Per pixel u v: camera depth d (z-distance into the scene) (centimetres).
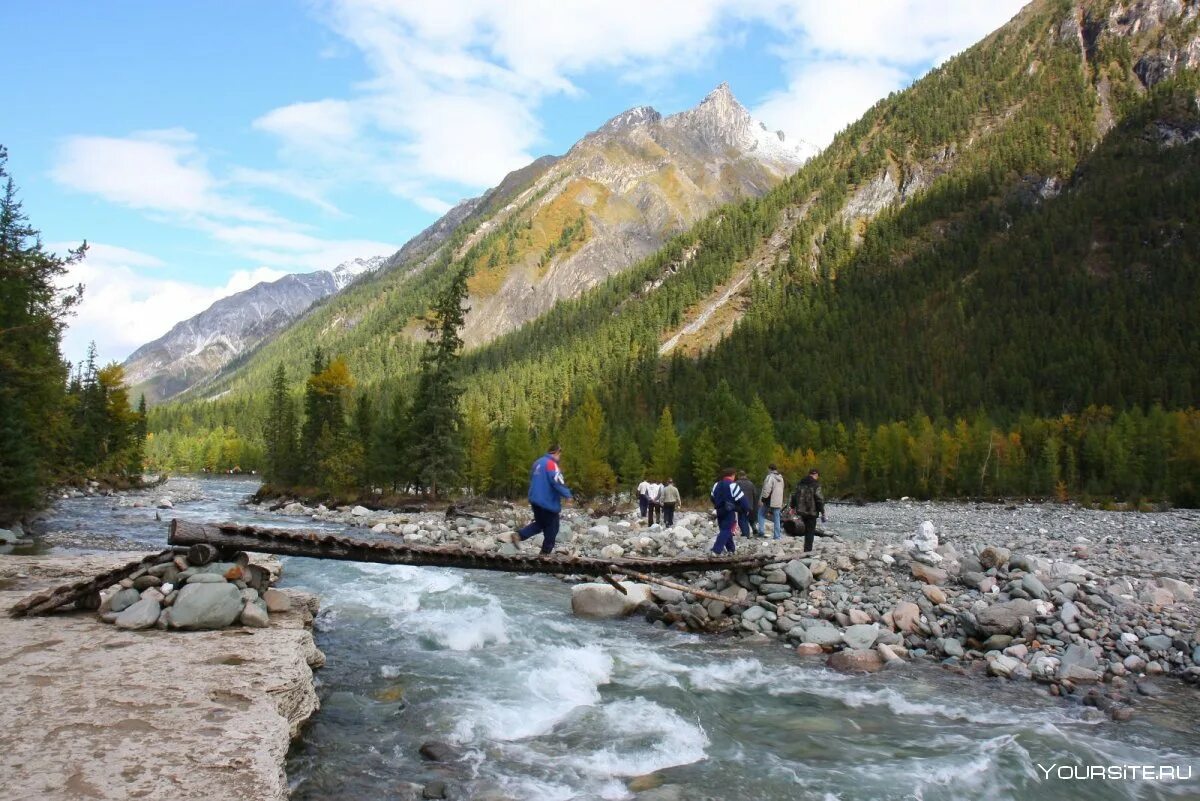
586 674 1040
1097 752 803
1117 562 1809
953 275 19462
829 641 1264
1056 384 13038
